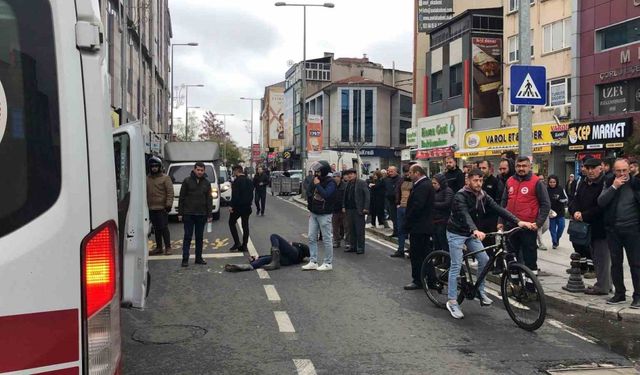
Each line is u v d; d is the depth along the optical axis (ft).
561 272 30.35
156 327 20.75
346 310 23.43
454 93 118.11
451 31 118.93
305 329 20.58
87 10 6.82
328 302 24.81
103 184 6.92
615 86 76.23
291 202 100.73
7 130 6.38
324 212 32.24
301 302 24.76
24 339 6.25
